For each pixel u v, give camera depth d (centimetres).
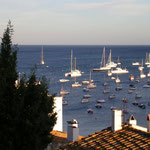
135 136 2731
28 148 2086
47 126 2273
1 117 2098
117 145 2634
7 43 2305
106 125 12062
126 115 13862
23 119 2095
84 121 12688
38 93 2272
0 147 2025
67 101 16975
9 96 2186
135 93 19700
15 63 2331
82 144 2802
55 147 2948
